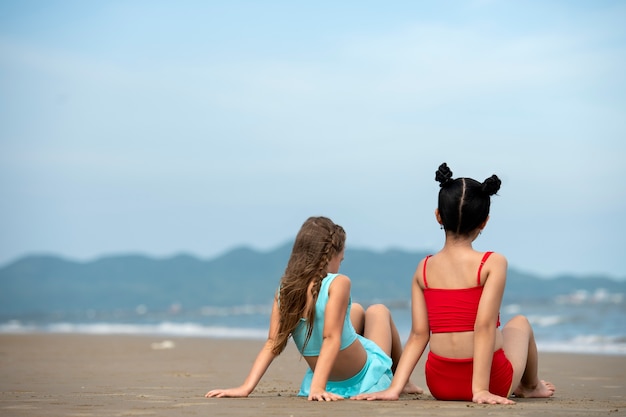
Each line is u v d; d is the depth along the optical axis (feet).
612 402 14.43
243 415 11.70
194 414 11.89
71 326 95.81
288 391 17.67
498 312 13.64
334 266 14.47
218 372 24.30
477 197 13.58
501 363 13.70
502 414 11.74
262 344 44.50
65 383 19.90
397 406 12.75
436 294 13.84
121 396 15.49
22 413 12.34
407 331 60.85
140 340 50.60
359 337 15.42
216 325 87.51
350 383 14.80
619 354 35.99
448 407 12.61
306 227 14.32
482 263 13.46
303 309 14.10
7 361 30.25
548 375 24.21
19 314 178.60
